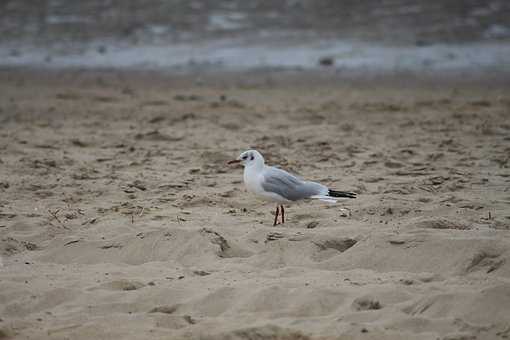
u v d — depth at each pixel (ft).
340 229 35.94
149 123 68.85
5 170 51.16
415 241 32.53
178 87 87.35
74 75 96.02
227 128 66.49
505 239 31.96
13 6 140.77
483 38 111.55
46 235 36.91
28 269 32.48
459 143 58.54
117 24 126.72
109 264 33.22
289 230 36.19
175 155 55.93
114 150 57.98
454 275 30.09
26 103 78.79
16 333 26.16
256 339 25.26
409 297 27.78
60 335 25.99
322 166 52.16
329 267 32.04
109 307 28.22
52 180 48.47
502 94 79.36
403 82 87.30
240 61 101.71
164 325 26.78
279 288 28.63
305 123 68.08
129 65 101.91
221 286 29.37
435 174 49.24
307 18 125.29
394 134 62.75
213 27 122.11
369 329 25.36
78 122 69.31
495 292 26.71
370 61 99.45
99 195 45.24
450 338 24.52
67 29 125.39
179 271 31.60
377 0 135.23
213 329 26.09
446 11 126.52
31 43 117.50
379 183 47.24
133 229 36.50
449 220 35.86
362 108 73.82
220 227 37.35
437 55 102.06
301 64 98.89
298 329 25.76
